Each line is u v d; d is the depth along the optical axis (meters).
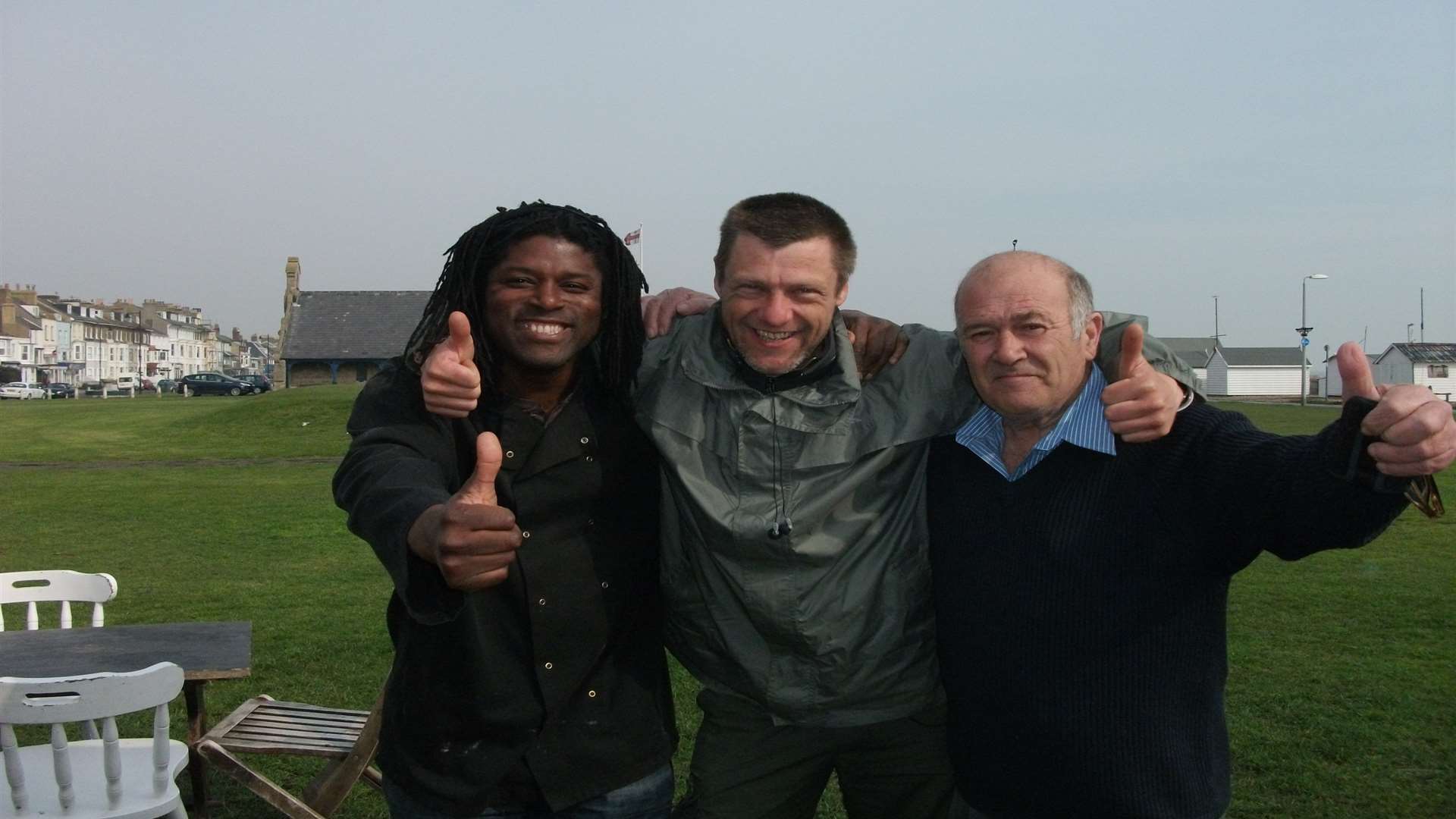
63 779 3.84
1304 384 51.28
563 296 2.61
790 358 2.76
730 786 3.20
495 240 2.62
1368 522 2.20
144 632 4.97
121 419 34.84
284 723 4.58
